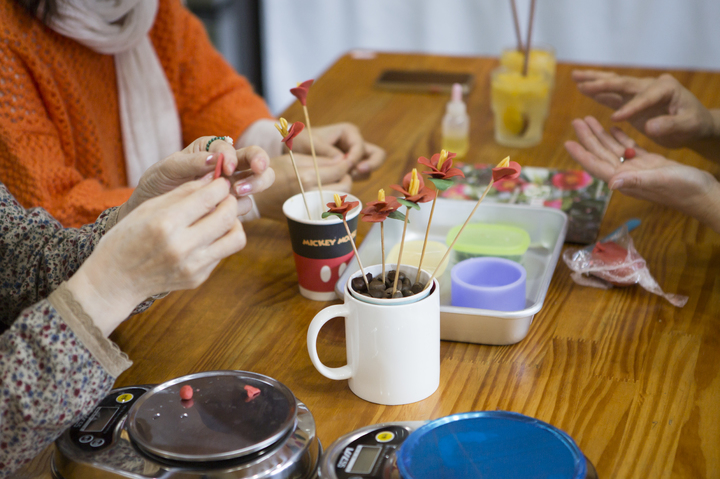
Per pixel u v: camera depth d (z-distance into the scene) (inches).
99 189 46.1
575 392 27.8
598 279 36.3
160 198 24.1
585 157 40.7
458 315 30.0
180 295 36.2
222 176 28.8
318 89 67.6
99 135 49.8
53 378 22.7
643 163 39.6
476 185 46.9
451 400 27.5
